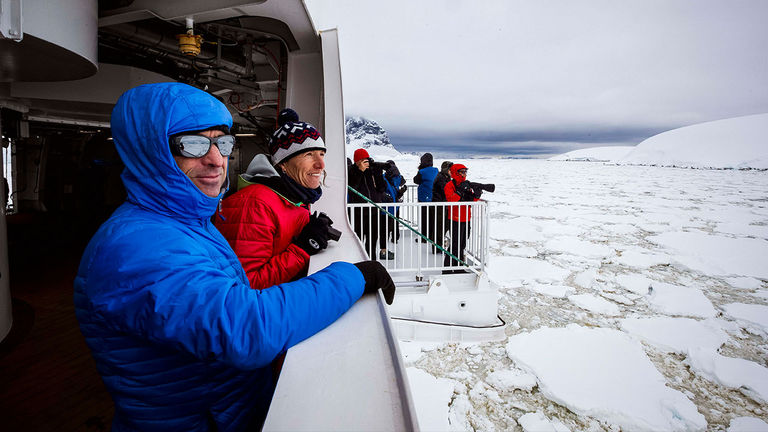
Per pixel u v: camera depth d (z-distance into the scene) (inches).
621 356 180.4
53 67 107.8
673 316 237.3
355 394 25.3
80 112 284.4
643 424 135.9
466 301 183.6
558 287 283.1
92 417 106.5
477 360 172.6
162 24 178.7
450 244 228.1
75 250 285.0
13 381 122.1
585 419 139.6
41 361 133.6
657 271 334.3
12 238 313.0
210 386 27.8
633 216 619.2
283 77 192.5
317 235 51.9
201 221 31.0
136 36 173.8
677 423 136.9
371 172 195.8
